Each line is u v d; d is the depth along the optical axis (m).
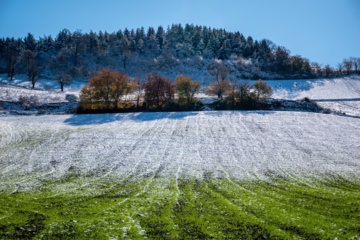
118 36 181.38
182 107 71.75
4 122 55.50
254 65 143.62
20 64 127.44
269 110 70.12
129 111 71.06
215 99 77.00
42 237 13.98
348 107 77.12
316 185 26.55
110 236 14.16
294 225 15.37
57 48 159.00
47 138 44.69
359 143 44.06
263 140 45.59
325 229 14.73
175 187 25.38
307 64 140.75
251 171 31.47
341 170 31.75
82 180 27.38
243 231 14.80
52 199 21.05
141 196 22.23
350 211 17.75
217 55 156.12
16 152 37.22
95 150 39.00
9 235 14.13
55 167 31.72
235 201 20.67
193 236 14.23
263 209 18.36
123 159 35.38
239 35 186.25
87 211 18.03
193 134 48.91
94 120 59.66
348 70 133.88
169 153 38.44
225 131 51.09
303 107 73.00
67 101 77.62
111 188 24.80
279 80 120.81
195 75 128.12
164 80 75.56
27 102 73.06
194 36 172.12
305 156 37.62
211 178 28.67
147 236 14.20
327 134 49.19
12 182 26.16
